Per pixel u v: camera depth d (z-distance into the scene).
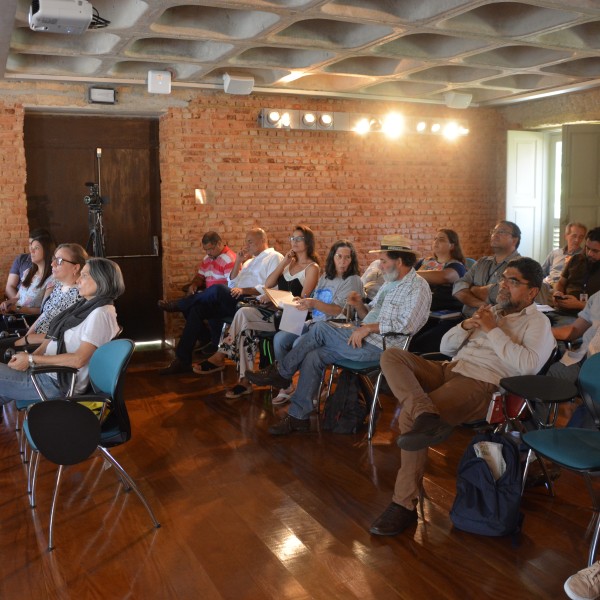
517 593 2.74
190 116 7.21
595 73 6.90
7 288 6.36
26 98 6.59
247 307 5.64
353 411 4.66
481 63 6.32
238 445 4.47
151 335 7.71
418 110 8.28
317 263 5.84
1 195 6.61
